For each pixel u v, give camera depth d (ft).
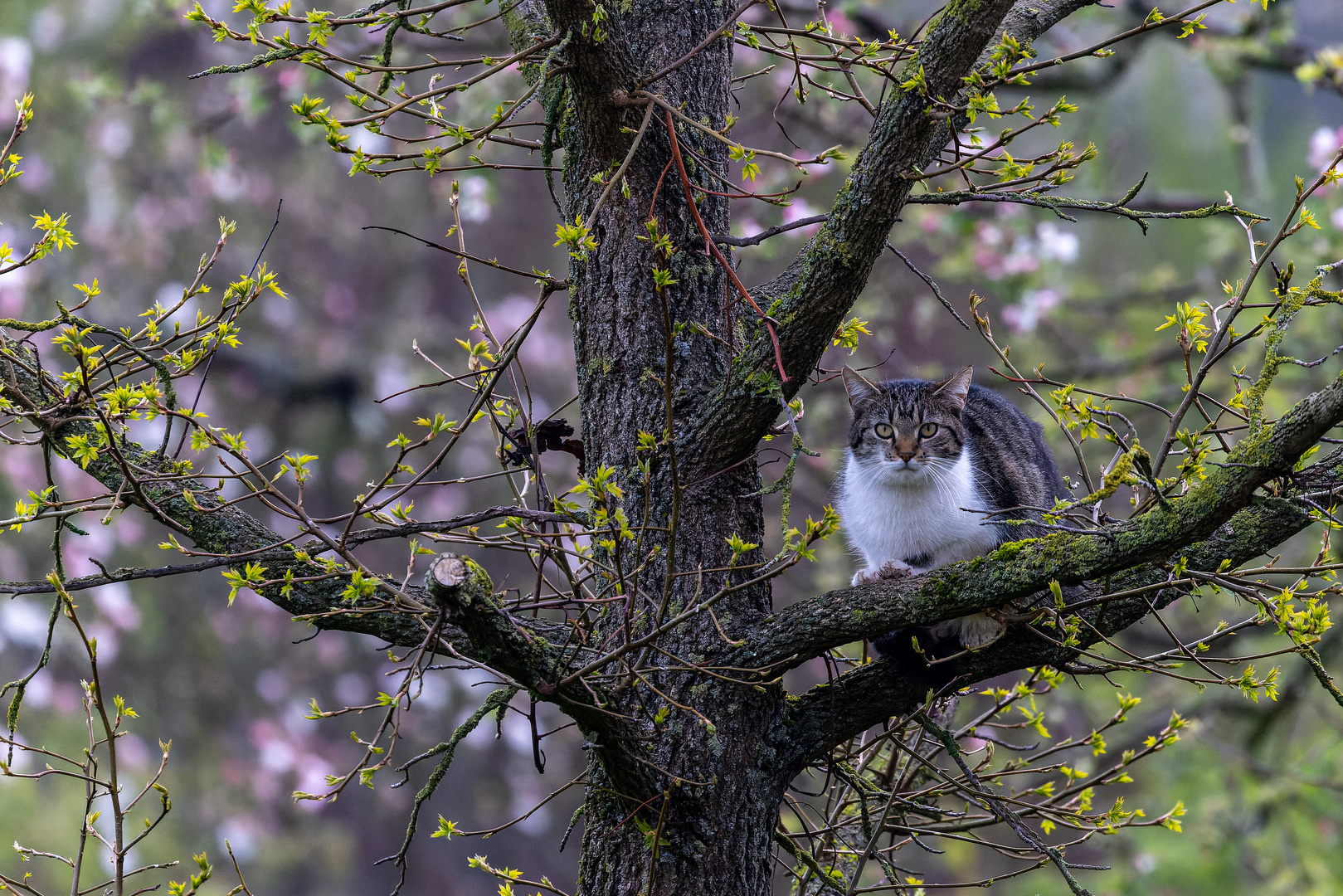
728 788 18.56
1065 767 22.41
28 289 62.28
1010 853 22.08
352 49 37.35
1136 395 50.19
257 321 76.13
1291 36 44.42
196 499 18.88
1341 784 43.62
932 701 19.86
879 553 26.48
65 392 18.94
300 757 73.05
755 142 52.90
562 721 71.46
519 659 15.65
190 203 71.82
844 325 21.58
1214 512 15.60
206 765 73.05
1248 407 16.33
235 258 73.97
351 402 77.82
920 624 17.80
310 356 77.56
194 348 18.90
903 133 17.46
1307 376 46.88
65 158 66.33
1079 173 50.08
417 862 80.84
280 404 77.05
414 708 77.15
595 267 20.21
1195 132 62.59
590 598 18.75
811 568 51.90
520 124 20.08
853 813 25.03
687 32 20.57
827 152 17.48
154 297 69.56
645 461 17.71
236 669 75.25
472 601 14.96
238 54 45.09
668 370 15.07
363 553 75.25
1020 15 22.45
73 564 63.46
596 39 17.53
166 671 72.69
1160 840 48.24
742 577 19.21
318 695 77.77
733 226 41.63
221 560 17.44
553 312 80.84
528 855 83.20
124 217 69.26
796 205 42.75
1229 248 48.55
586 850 19.26
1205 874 48.26
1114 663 19.02
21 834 59.26
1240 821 47.67
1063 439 44.45
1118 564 16.33
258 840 74.18
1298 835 47.85
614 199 19.86
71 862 17.17
